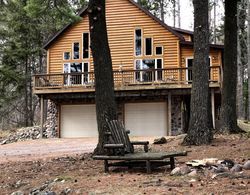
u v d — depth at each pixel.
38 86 26.17
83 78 26.84
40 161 12.67
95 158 8.95
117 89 25.19
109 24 28.66
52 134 27.61
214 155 11.13
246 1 36.59
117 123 9.66
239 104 37.94
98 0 11.55
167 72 26.27
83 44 28.92
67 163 11.49
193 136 13.78
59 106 27.80
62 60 29.12
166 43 27.81
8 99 37.38
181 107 26.05
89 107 27.56
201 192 6.29
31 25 35.22
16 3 33.38
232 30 18.27
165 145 14.92
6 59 35.44
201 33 14.16
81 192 7.11
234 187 6.51
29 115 39.16
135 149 14.04
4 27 35.03
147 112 26.70
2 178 9.88
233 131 17.77
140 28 28.27
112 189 6.99
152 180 7.51
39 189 7.94
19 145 22.39
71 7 16.97
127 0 28.52
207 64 14.10
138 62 28.14
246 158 10.16
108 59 11.72
